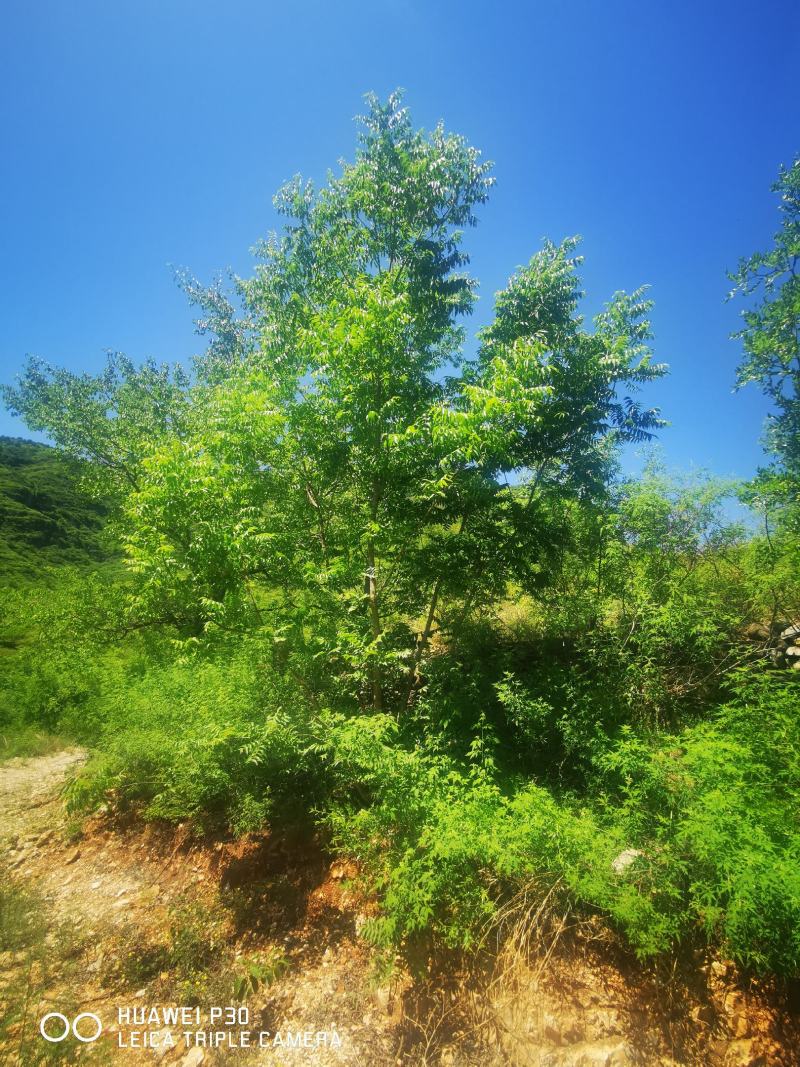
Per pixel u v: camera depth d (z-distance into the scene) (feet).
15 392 51.83
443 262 28.84
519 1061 9.74
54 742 32.40
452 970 11.54
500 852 11.06
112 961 13.69
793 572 19.77
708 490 27.22
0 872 18.66
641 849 11.55
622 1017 9.98
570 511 27.86
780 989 9.66
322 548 21.31
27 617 37.52
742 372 25.79
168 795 18.95
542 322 23.26
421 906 11.26
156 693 21.84
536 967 10.93
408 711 20.52
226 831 18.02
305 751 15.80
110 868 18.13
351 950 12.99
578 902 11.79
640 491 28.66
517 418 18.56
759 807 10.89
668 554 26.23
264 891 15.38
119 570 46.50
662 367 22.75
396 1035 10.80
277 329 25.63
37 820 22.72
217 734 16.15
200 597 19.04
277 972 12.71
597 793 15.35
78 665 33.09
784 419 25.46
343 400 19.54
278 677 19.47
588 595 24.67
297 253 32.58
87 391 51.67
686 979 10.26
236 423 19.47
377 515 20.61
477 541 21.38
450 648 23.72
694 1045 9.37
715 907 9.44
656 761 12.96
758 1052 8.99
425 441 18.60
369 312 18.42
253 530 17.56
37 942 14.44
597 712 18.25
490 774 15.90
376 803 15.43
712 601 20.56
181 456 18.35
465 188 29.25
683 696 19.47
